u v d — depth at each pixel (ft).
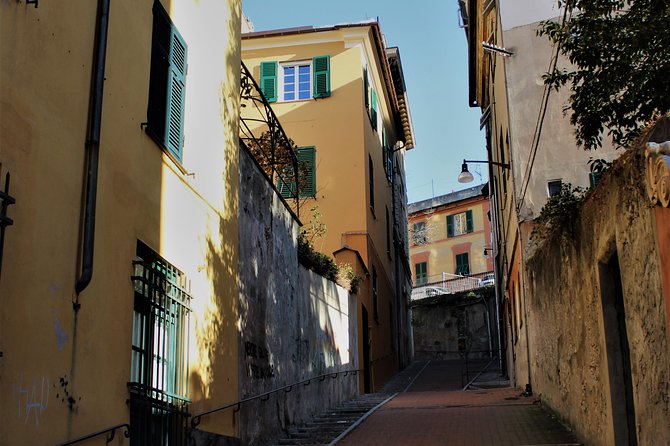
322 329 50.11
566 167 48.85
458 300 131.13
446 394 59.52
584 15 29.35
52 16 17.13
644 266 19.44
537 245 43.01
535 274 43.62
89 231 17.88
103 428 18.43
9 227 14.87
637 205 19.62
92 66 19.01
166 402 22.53
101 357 18.63
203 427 26.09
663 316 18.01
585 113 29.76
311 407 44.62
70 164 17.58
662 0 27.55
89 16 19.02
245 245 33.22
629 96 28.40
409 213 179.73
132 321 20.75
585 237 27.50
